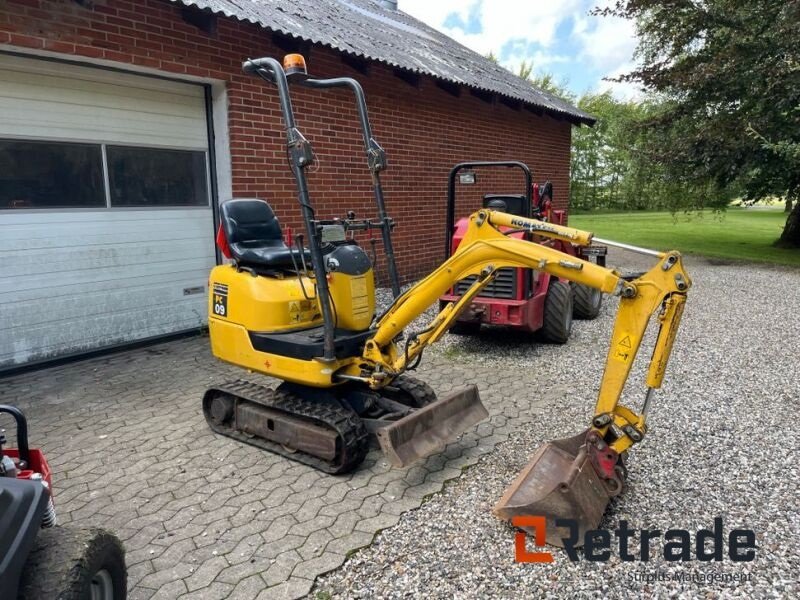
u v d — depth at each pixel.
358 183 8.31
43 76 5.33
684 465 3.65
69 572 1.91
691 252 13.78
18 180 5.30
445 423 3.65
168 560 2.77
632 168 14.50
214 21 5.93
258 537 2.94
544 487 3.04
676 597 2.51
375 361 3.60
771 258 12.83
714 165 11.82
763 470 3.58
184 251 6.62
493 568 2.70
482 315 5.82
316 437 3.58
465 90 10.09
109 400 4.82
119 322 6.14
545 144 12.87
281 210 7.16
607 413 2.97
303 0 9.12
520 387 5.07
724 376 5.30
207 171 6.73
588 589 2.56
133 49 5.55
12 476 2.21
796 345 6.27
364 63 7.88
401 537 2.93
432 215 9.88
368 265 3.81
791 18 10.50
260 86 6.73
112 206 5.96
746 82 11.33
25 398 4.86
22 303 5.43
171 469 3.67
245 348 3.95
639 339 2.89
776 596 2.51
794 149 10.00
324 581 2.61
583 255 7.82
